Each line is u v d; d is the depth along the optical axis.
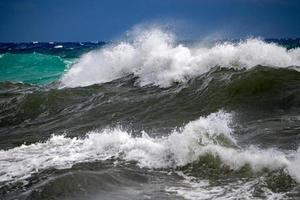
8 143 33.19
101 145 25.81
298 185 17.55
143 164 22.12
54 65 115.69
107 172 20.52
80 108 43.41
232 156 21.14
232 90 38.81
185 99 40.47
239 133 27.97
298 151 22.06
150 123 34.69
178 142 23.25
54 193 17.92
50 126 38.53
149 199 17.12
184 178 20.06
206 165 21.22
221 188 18.34
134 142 25.48
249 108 35.16
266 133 27.14
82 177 19.47
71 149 26.12
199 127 24.83
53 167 22.23
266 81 38.62
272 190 17.48
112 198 17.28
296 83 38.03
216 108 36.47
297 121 29.70
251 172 19.69
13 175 21.44
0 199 18.23
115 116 38.47
